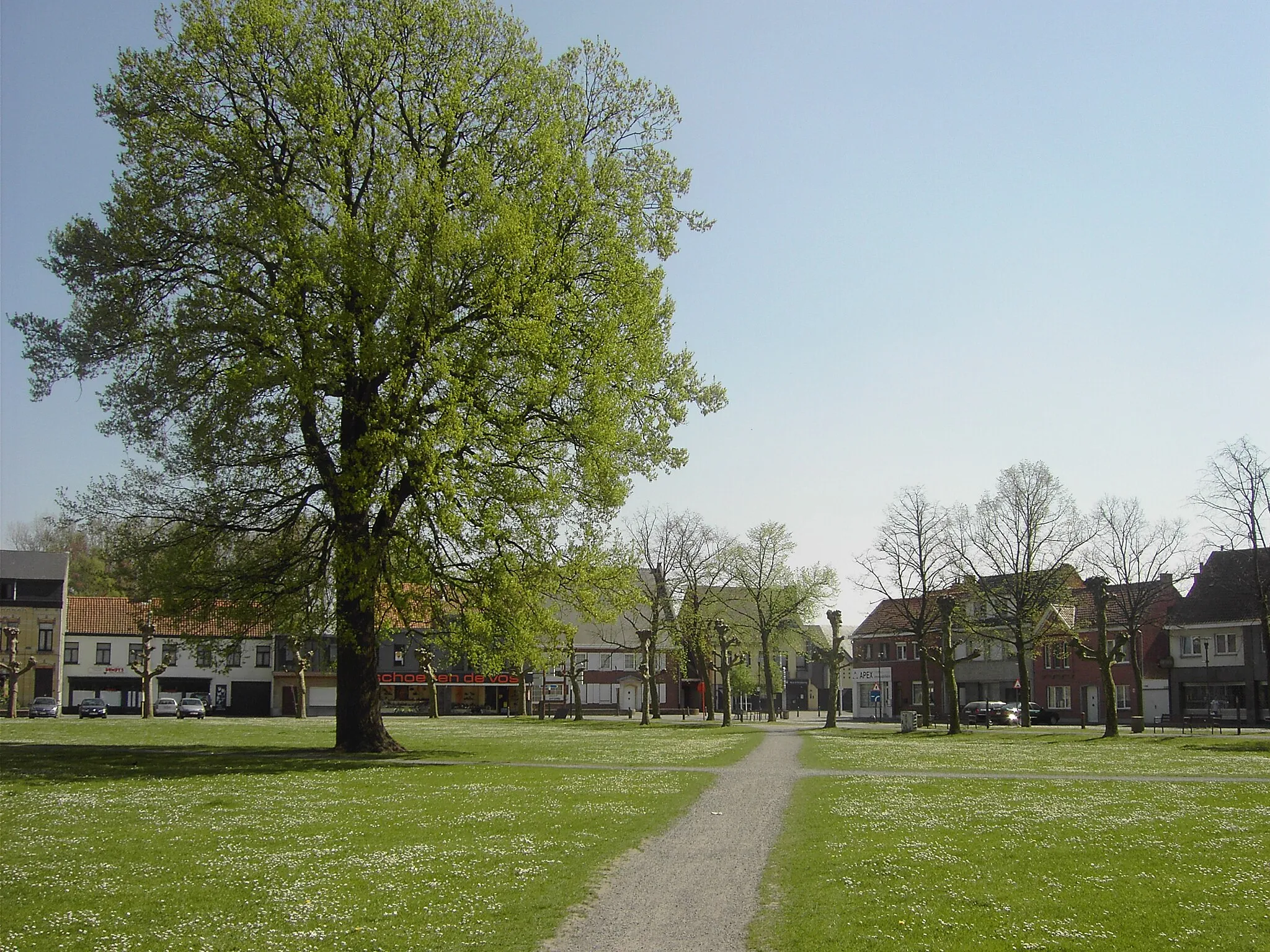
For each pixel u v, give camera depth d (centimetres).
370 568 3106
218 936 1276
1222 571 8406
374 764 3312
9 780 2723
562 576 3616
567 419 3334
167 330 3145
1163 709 8669
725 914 1421
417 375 3117
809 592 8425
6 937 1247
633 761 3669
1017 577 6925
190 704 8931
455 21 3475
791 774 3250
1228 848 1820
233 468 3353
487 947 1261
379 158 3303
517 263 3127
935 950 1217
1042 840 1917
